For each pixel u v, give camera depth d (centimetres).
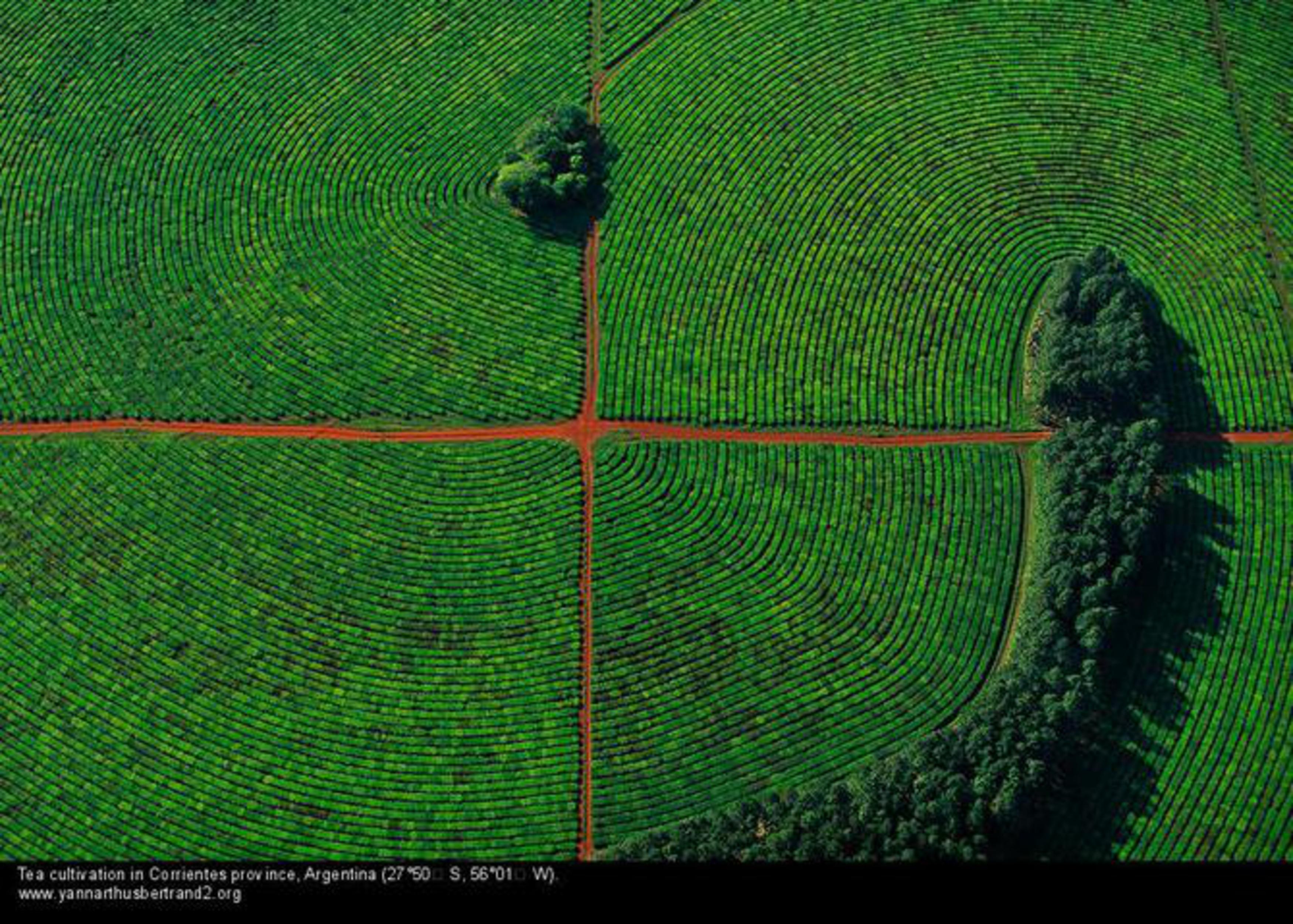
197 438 8356
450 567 8038
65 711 7612
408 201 9038
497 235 8969
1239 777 7588
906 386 8625
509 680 7750
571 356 8631
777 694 7775
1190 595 8050
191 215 8938
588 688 7769
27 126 9175
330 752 7562
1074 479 8050
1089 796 7544
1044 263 9019
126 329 8612
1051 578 7788
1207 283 8950
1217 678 7831
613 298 8819
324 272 8812
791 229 9038
